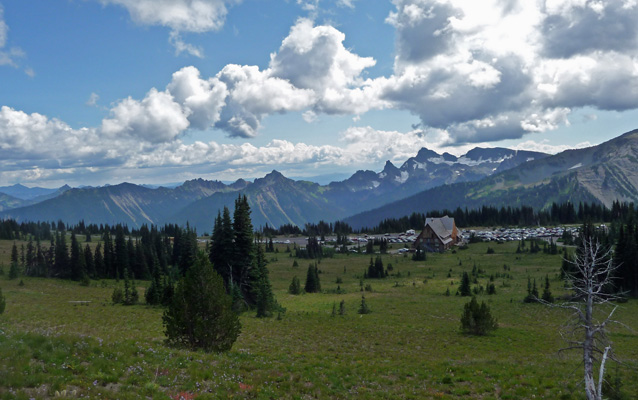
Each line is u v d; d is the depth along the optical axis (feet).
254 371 73.51
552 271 348.59
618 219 612.29
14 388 45.60
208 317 87.25
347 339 136.87
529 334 151.74
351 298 260.01
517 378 84.89
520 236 618.85
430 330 157.79
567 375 87.66
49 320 141.08
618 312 194.08
